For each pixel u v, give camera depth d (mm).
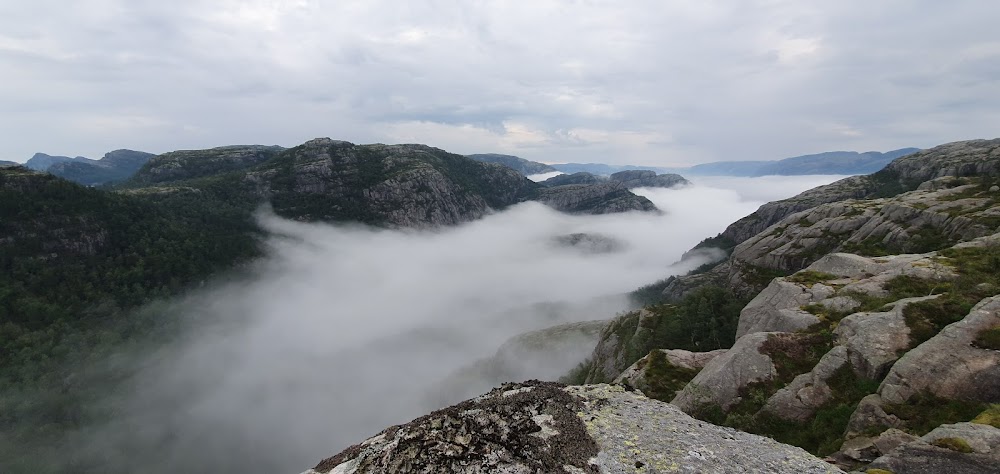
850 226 121812
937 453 20891
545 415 25375
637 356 95188
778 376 38781
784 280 60688
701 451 22141
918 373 29016
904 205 110500
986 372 27109
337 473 22250
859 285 50406
